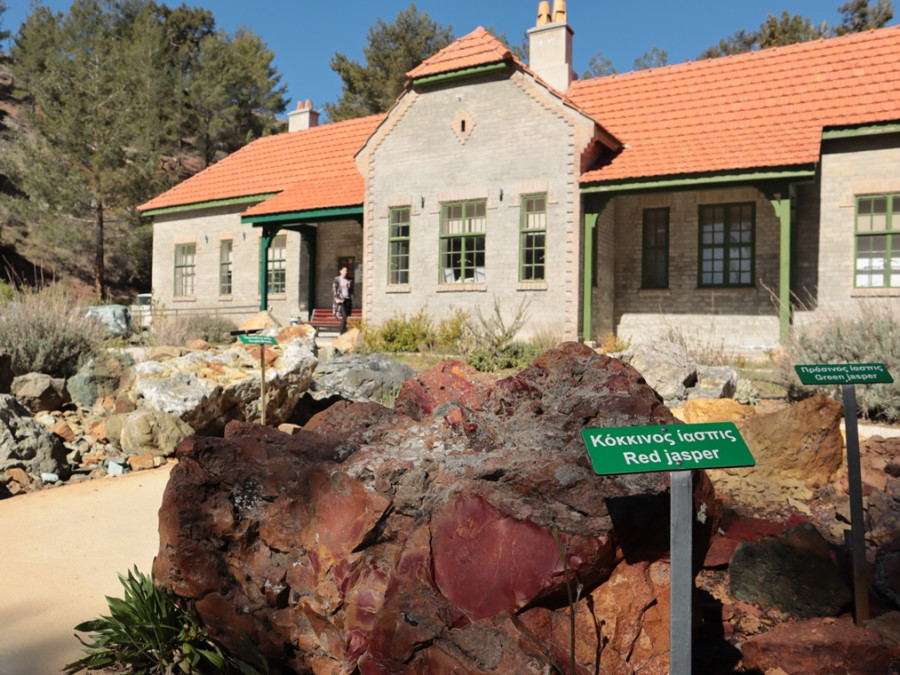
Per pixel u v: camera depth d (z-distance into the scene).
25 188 33.84
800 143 15.99
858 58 18.19
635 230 19.84
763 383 12.13
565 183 17.78
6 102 52.94
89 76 34.94
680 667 2.28
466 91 19.19
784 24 42.00
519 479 2.89
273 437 3.60
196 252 27.50
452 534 2.80
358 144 26.17
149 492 6.52
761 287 18.11
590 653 2.66
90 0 43.53
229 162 29.03
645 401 3.37
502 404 3.54
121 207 36.16
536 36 22.62
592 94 21.58
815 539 3.98
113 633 3.61
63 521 5.66
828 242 16.80
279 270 25.98
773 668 3.30
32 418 7.32
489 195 18.81
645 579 2.81
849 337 10.39
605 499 2.78
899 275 16.25
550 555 2.64
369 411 4.00
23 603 4.17
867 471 5.80
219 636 3.21
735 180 15.98
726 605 3.92
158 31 46.88
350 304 21.45
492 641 2.50
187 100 47.06
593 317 18.64
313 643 3.03
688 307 19.03
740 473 6.00
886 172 16.23
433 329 18.22
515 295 18.45
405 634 2.57
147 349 12.05
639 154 18.08
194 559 3.12
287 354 9.30
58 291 12.11
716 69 20.28
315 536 3.09
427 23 48.75
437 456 3.24
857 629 3.49
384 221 20.53
